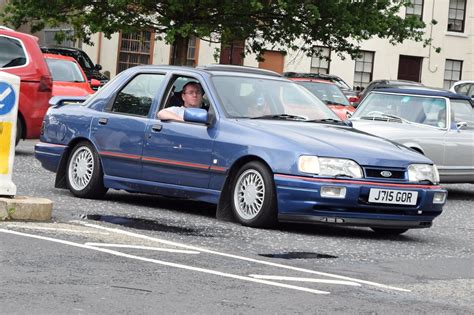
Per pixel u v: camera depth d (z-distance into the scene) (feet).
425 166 62.08
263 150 60.34
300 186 58.80
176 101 67.05
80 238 49.98
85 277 40.37
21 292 36.63
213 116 63.77
